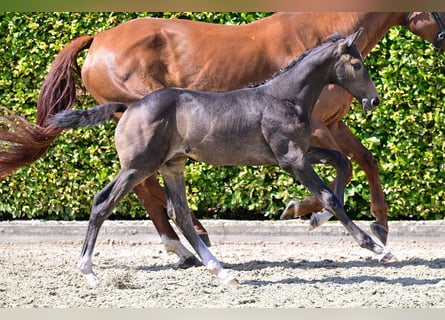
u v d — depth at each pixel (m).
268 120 8.38
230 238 11.40
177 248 9.73
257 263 9.91
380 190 10.16
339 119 9.98
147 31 9.97
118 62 9.89
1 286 8.52
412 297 7.91
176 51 9.91
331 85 9.52
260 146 8.48
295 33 9.88
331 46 8.55
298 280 8.83
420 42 11.22
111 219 12.18
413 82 11.25
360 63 8.54
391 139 11.38
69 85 10.03
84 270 8.48
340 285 8.48
